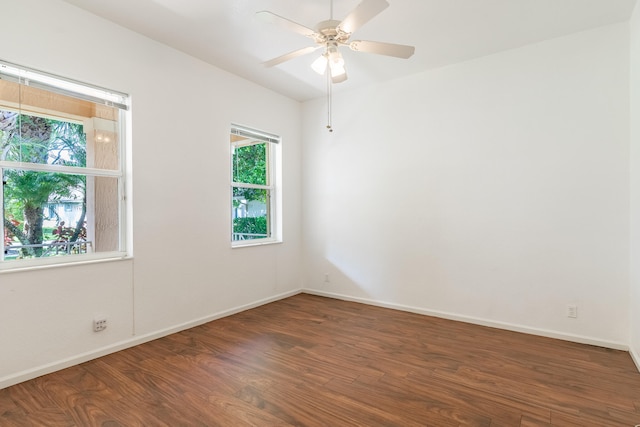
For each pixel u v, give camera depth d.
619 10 2.66
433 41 3.12
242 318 3.73
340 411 1.98
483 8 2.60
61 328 2.51
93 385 2.27
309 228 4.84
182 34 3.00
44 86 2.49
